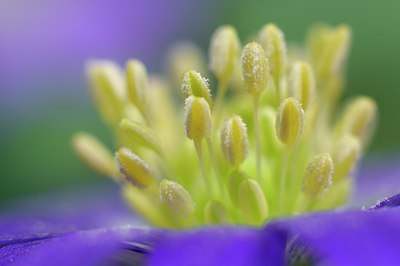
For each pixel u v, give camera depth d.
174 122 0.05
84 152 0.05
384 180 0.05
